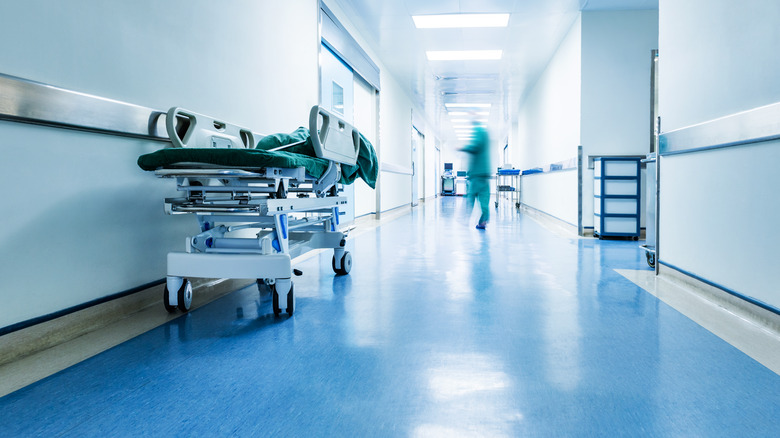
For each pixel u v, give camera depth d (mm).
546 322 1850
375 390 1235
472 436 1005
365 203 6859
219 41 2607
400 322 1858
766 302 1756
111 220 1856
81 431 1030
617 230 4617
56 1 1573
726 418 1078
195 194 1988
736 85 1939
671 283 2578
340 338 1661
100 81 1763
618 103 4918
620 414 1099
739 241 1929
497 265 3189
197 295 2344
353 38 5473
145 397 1196
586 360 1442
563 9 4898
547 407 1136
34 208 1528
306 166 2010
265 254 1916
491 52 6641
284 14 3520
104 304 1821
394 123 8578
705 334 1688
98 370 1372
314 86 4172
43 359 1458
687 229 2412
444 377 1318
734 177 1964
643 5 4758
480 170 5664
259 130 3107
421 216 8070
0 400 1178
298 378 1315
